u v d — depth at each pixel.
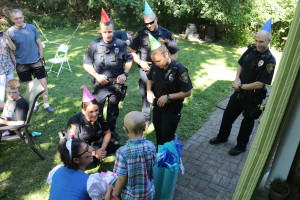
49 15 12.95
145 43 3.92
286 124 2.56
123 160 1.93
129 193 2.04
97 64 3.43
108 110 3.67
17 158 3.43
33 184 3.01
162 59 2.54
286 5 8.88
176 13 10.13
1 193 2.86
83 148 1.99
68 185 1.92
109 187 2.13
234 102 3.42
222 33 10.60
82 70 6.80
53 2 13.00
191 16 11.26
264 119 1.80
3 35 4.21
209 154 3.57
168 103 2.84
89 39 10.23
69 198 1.89
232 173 3.22
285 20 8.95
